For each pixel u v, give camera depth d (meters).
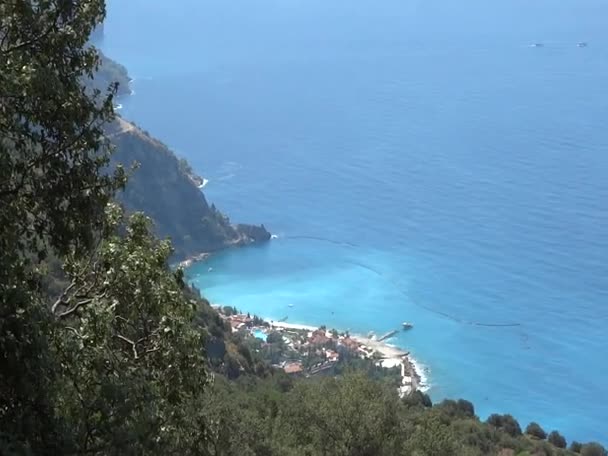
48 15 13.27
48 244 14.41
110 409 12.64
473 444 71.75
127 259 14.52
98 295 14.87
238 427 32.59
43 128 13.22
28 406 11.70
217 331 95.69
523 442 82.25
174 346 14.89
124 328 14.98
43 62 13.05
